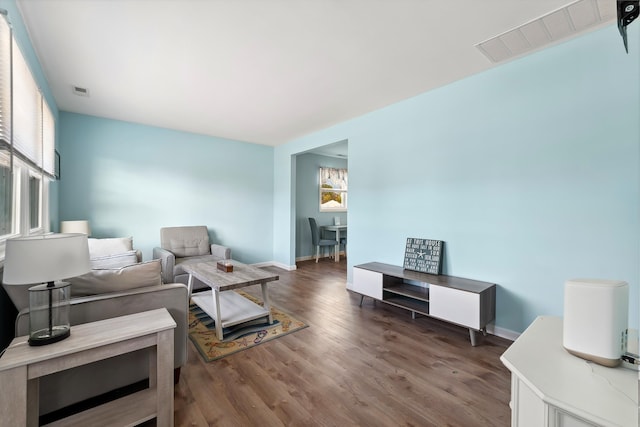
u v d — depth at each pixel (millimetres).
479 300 2260
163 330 1394
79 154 3623
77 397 1477
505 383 1836
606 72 1950
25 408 1090
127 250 3234
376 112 3555
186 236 4219
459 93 2740
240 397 1688
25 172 2096
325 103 3312
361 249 3781
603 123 1968
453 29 1948
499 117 2471
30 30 1905
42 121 2344
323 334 2557
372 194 3625
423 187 3064
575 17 1826
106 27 1896
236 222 5086
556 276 2184
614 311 879
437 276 2816
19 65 1728
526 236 2334
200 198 4656
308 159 6258
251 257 5293
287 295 3711
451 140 2812
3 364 1048
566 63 2111
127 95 3043
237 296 3203
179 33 1973
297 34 1995
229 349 2270
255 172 5332
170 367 1415
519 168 2363
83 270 1344
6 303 1569
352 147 3896
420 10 1758
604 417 672
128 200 3990
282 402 1646
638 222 1854
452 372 1959
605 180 1966
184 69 2486
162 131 4273
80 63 2363
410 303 2895
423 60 2363
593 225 2018
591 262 2025
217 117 3799
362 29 1942
